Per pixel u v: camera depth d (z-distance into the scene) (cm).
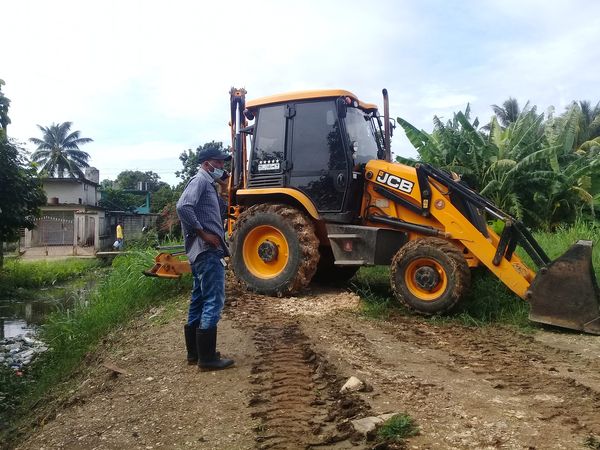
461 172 1436
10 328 1052
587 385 402
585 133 2989
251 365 449
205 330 440
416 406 352
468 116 1600
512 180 1379
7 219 1518
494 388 392
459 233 641
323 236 752
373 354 477
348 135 718
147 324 653
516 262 640
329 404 365
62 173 4931
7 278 1608
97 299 933
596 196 1383
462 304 623
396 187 694
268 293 712
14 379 693
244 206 795
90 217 3041
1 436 458
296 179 734
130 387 435
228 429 336
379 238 677
